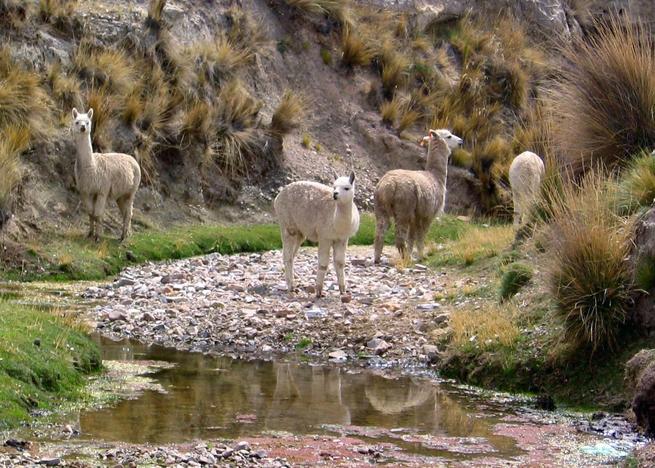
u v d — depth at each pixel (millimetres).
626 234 14445
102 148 26719
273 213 29703
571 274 14320
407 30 38594
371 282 20875
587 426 12508
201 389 13781
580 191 16031
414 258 23797
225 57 32125
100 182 23969
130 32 29859
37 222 24078
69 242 23766
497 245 21812
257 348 16500
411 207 22875
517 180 24516
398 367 15570
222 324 17688
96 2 30594
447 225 30203
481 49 39750
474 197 33438
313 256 25219
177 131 28688
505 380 14422
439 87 37062
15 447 10797
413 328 16953
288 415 12664
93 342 15047
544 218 19344
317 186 19297
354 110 34781
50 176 25344
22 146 24547
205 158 29031
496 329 15312
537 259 16875
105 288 20922
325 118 34156
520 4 43031
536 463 11016
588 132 18703
